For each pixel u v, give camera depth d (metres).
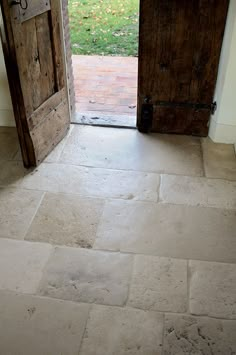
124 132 2.75
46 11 2.14
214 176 2.30
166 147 2.58
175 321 1.48
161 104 2.60
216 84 2.47
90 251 1.79
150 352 1.38
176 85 2.50
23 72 2.02
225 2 2.13
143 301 1.56
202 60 2.37
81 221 1.97
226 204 2.08
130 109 3.14
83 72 3.99
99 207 2.06
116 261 1.74
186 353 1.37
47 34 2.22
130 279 1.65
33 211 2.04
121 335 1.43
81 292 1.60
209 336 1.43
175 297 1.57
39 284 1.63
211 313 1.51
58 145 2.60
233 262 1.73
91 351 1.38
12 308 1.54
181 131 2.70
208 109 2.56
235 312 1.52
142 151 2.54
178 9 2.19
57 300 1.57
